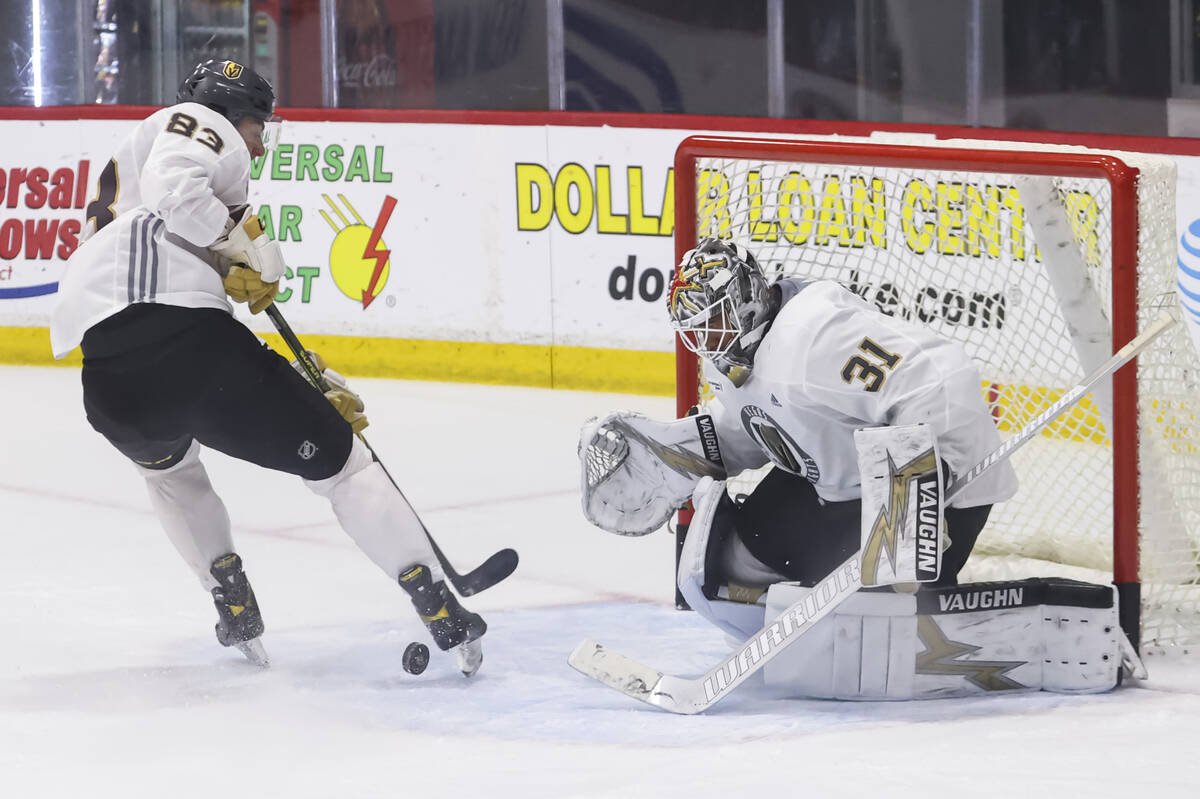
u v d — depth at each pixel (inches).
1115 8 943.7
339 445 421.1
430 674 438.0
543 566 581.3
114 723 388.8
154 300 408.2
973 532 413.7
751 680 420.8
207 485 444.5
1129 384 414.6
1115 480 416.8
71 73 1216.2
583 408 947.3
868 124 903.1
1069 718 368.8
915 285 553.9
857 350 388.8
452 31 1125.1
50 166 1146.7
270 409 414.0
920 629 390.3
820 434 403.5
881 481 373.4
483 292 1040.8
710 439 447.5
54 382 1087.0
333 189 1083.3
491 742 365.4
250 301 429.4
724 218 536.1
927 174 539.8
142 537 640.4
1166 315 398.9
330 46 1154.0
